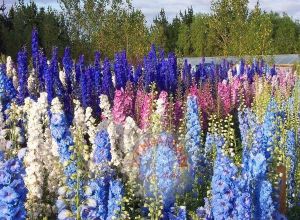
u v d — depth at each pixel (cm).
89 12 3148
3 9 4088
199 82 1499
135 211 506
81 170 444
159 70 1451
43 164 598
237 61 2567
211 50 5088
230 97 1382
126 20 2959
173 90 1359
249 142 639
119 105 959
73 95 1180
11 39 3778
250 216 412
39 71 1220
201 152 683
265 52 2553
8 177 370
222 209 409
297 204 679
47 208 541
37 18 4053
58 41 3506
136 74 1456
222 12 2672
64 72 1382
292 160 723
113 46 2995
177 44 6419
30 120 619
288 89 1659
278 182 538
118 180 450
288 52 5550
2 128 684
